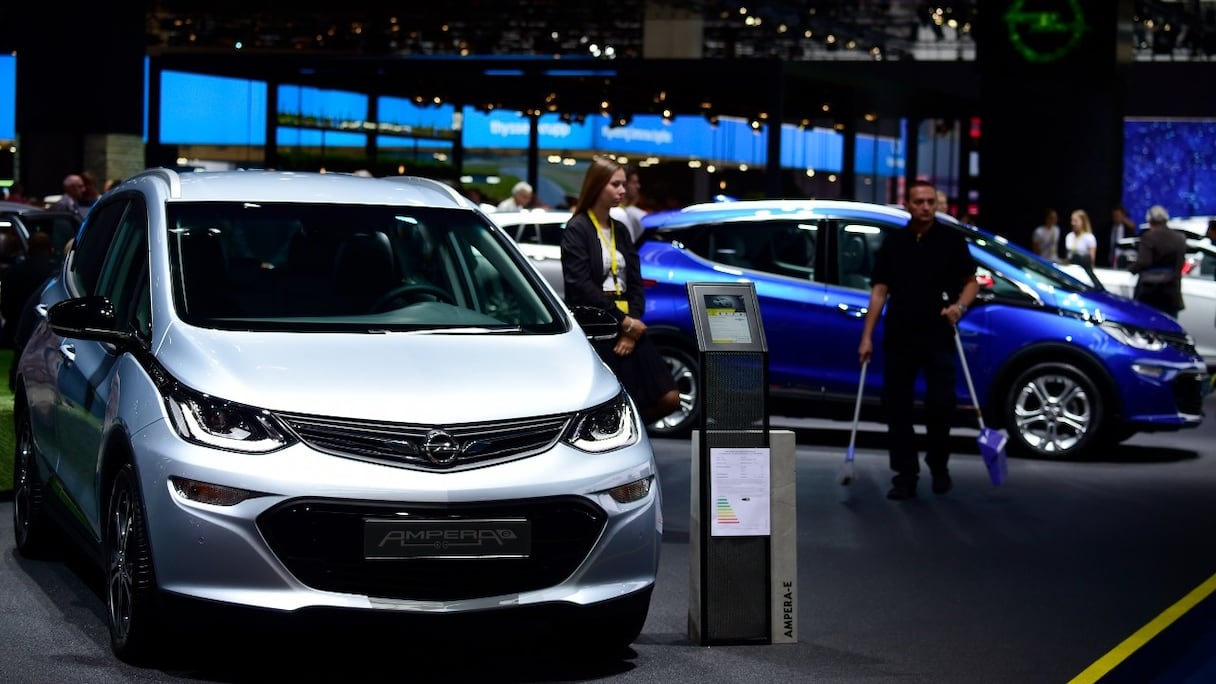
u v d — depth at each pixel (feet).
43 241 64.54
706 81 116.06
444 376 23.31
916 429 58.49
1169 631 27.96
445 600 22.08
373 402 22.31
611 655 25.16
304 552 21.66
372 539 21.65
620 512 23.11
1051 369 51.16
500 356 24.40
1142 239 78.84
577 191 148.87
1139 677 24.67
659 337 53.31
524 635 26.45
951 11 152.87
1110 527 39.06
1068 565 34.09
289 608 21.56
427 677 23.43
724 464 26.18
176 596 21.86
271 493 21.53
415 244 27.61
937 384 42.45
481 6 150.00
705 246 53.06
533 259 68.85
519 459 22.53
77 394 26.71
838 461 50.03
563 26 161.38
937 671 24.76
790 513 26.50
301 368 23.00
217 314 24.91
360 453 21.95
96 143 142.82
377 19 158.30
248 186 28.35
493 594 22.31
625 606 23.49
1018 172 109.19
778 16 155.84
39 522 30.81
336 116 122.93
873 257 51.49
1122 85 109.70
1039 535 37.73
